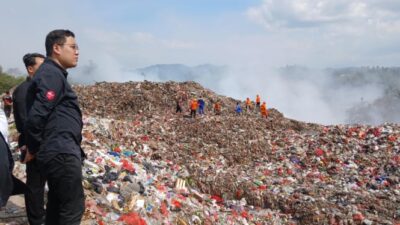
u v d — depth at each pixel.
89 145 11.64
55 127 4.02
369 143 20.25
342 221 12.62
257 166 18.92
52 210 4.57
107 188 8.24
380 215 13.22
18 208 6.44
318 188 15.52
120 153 13.16
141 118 27.14
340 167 17.98
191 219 9.34
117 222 7.09
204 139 22.28
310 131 24.98
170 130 23.61
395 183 15.88
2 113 4.70
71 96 4.20
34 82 4.00
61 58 4.13
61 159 4.00
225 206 13.62
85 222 6.60
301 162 19.09
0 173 4.35
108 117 27.62
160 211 8.62
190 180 15.09
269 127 25.97
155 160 16.25
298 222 13.16
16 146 9.95
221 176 15.95
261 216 13.13
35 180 5.26
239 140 22.11
